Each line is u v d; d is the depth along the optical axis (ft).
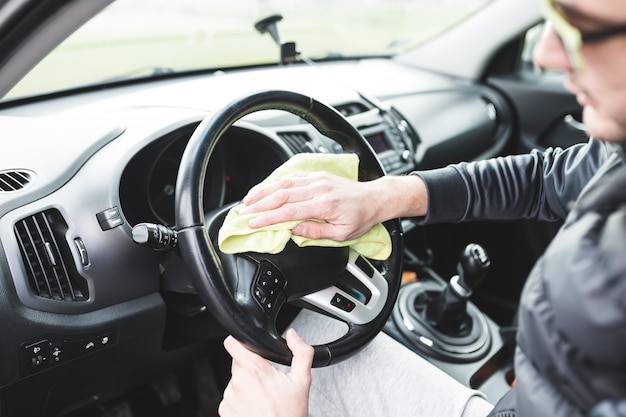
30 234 2.50
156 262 2.80
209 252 2.08
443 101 5.15
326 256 2.44
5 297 2.37
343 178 2.46
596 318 1.38
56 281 2.55
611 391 1.43
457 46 5.72
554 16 1.25
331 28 5.81
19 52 1.97
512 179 2.59
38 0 1.79
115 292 2.71
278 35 4.24
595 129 1.38
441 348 3.64
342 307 2.50
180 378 4.18
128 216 3.04
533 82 5.42
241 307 2.18
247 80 4.38
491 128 5.46
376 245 2.56
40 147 2.81
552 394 1.59
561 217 2.59
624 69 1.20
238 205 2.37
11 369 2.47
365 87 4.85
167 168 3.22
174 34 5.15
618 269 1.36
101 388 3.11
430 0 5.96
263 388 2.00
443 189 2.56
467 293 3.52
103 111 3.31
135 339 2.89
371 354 2.70
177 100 3.73
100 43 4.52
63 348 2.59
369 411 2.59
